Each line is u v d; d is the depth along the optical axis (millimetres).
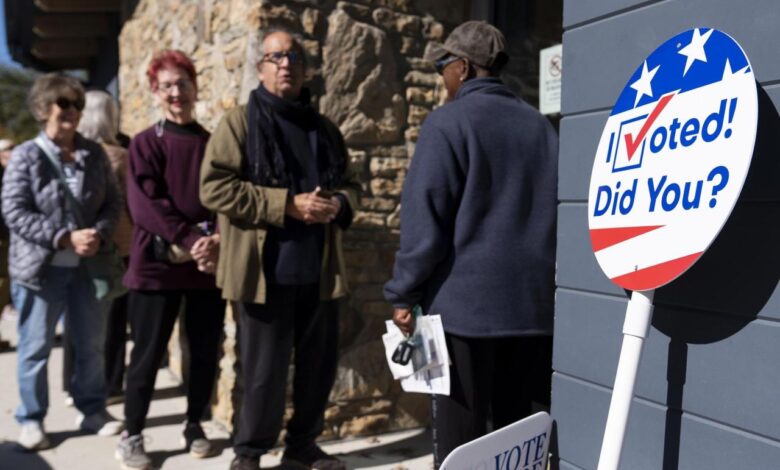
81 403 3750
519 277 2193
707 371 1666
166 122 3318
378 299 3674
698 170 1543
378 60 3598
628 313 1641
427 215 2166
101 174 3498
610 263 1727
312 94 3459
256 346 2980
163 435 3672
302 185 3000
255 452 3039
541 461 1989
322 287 3064
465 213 2178
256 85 3367
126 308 4211
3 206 3303
